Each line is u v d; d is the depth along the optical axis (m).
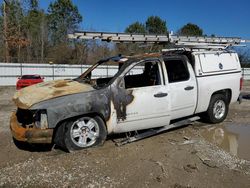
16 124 5.36
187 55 6.95
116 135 6.38
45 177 4.37
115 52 45.59
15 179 4.31
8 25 42.66
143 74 6.88
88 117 5.45
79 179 4.30
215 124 7.63
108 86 5.59
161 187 4.08
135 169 4.66
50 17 54.00
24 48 45.72
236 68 7.84
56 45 49.94
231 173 4.56
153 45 8.52
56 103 5.09
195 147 5.71
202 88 6.93
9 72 30.83
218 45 7.63
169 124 6.52
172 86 6.29
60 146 5.46
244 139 6.37
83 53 47.03
